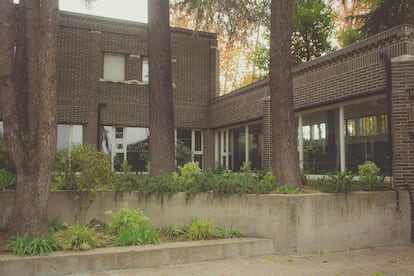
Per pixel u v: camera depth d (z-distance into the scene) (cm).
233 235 769
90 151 878
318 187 845
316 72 1112
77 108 1543
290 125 847
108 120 1605
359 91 951
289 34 865
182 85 1761
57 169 849
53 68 666
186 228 788
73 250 629
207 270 623
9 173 861
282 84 852
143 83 1675
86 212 846
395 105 837
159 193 841
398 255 728
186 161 1686
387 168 888
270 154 1293
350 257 714
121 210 763
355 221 783
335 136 1060
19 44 794
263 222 759
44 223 664
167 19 1027
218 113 1703
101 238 714
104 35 1625
